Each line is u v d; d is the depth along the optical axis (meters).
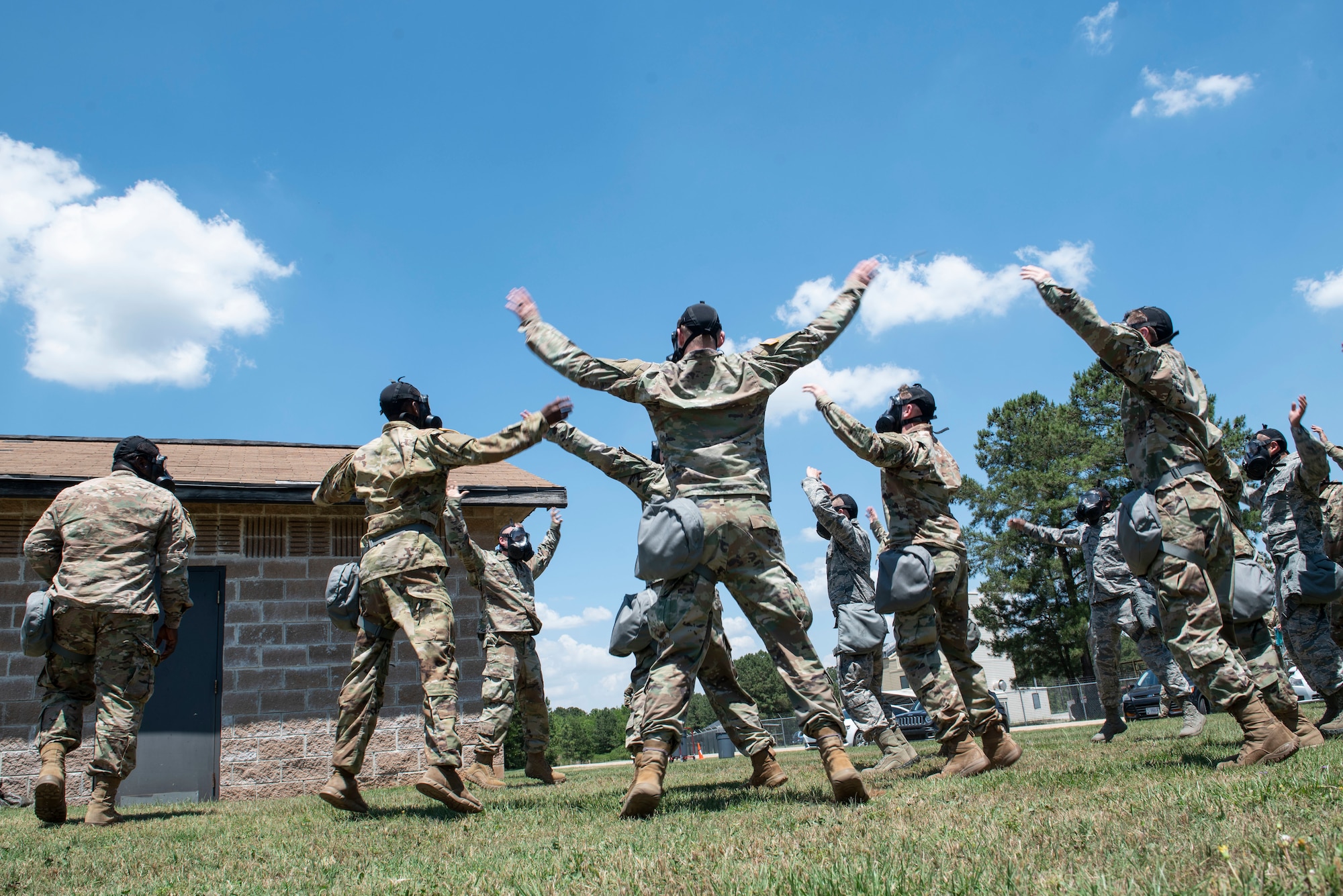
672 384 3.78
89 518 5.04
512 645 7.21
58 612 4.86
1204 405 4.21
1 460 9.48
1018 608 36.25
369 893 2.39
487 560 7.22
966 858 2.21
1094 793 3.15
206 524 9.26
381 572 4.39
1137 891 1.79
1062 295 4.02
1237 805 2.60
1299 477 6.49
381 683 4.75
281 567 9.42
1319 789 2.71
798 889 1.99
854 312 4.06
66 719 4.95
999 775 4.12
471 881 2.44
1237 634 4.46
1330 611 6.31
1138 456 4.24
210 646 9.04
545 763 7.63
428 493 4.59
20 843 3.89
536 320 4.02
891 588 4.59
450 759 4.17
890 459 4.66
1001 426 38.03
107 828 4.53
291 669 9.25
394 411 4.77
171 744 8.73
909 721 18.45
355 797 4.58
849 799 3.49
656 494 5.35
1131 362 4.03
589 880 2.31
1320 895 1.65
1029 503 35.81
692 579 3.65
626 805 3.52
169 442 12.08
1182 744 5.57
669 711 3.60
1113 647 7.89
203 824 4.52
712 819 3.33
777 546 3.68
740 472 3.68
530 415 4.32
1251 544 4.68
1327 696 6.30
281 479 9.74
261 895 2.50
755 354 3.84
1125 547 4.08
